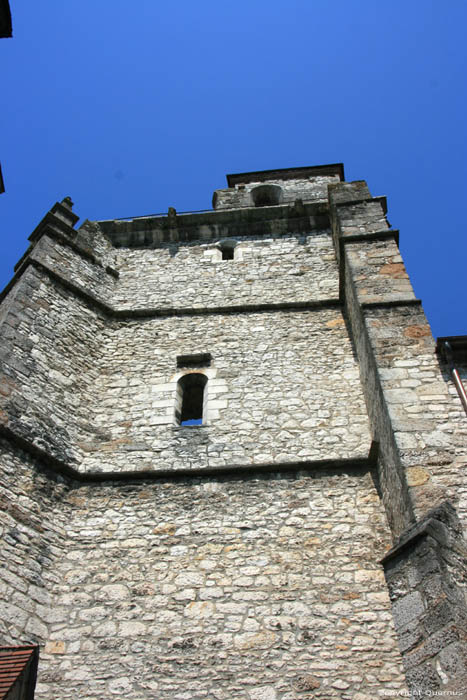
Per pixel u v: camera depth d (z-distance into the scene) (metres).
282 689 6.95
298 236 15.10
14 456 8.87
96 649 7.45
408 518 7.19
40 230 13.55
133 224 15.59
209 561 8.32
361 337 10.35
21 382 9.91
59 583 8.12
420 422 7.93
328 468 9.35
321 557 8.23
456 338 8.70
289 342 11.85
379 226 12.48
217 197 18.44
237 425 10.27
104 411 10.73
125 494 9.25
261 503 8.98
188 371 11.46
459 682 5.38
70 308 12.05
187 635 7.54
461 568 6.23
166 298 13.41
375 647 7.25
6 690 5.64
